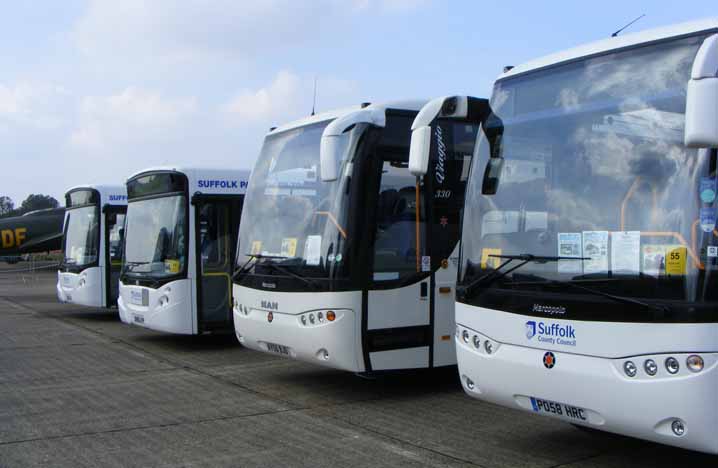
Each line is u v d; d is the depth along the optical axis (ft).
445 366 28.02
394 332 26.58
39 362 36.11
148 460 19.60
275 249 28.68
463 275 20.20
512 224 18.99
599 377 16.16
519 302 18.07
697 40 16.34
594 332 16.31
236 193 40.32
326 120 28.35
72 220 56.59
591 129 17.81
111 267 53.88
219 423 23.67
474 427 23.15
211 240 39.70
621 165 16.94
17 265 166.91
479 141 20.86
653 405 15.29
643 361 15.48
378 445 21.04
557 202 18.01
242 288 29.91
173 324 38.42
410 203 27.37
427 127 22.48
